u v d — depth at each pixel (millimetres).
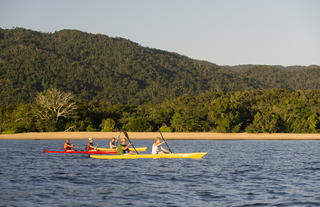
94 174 19656
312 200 13523
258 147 44219
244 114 88438
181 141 60469
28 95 177250
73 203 13070
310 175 19703
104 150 33188
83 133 75000
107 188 15719
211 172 20547
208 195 14320
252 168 22516
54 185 16422
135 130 82188
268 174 19984
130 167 22516
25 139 66375
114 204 12914
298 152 35875
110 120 85750
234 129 81500
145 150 37188
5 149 38594
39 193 14695
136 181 17484
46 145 46781
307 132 82188
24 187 15961
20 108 92312
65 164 24125
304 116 85188
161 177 18672
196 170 21312
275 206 12648
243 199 13656
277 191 15141
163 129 83500
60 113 83500
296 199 13680
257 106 99562
